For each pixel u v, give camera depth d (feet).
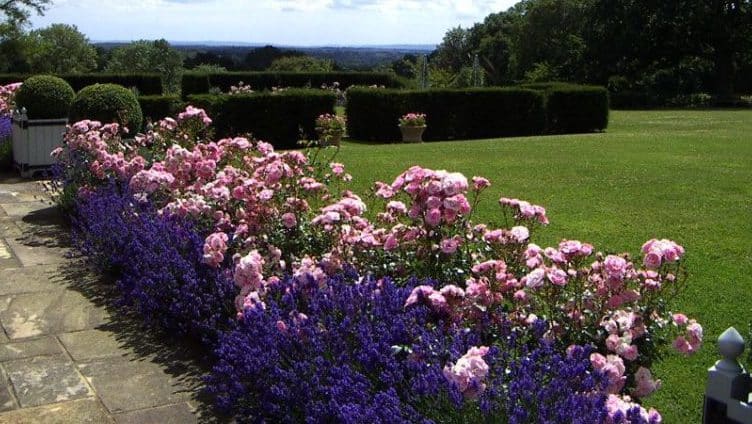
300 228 14.47
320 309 10.73
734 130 56.70
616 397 8.28
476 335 9.91
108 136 23.63
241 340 10.65
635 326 9.99
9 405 11.10
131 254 16.19
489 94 57.72
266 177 15.31
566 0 150.41
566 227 22.40
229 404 10.14
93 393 11.53
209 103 48.34
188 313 13.26
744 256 19.30
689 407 11.38
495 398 8.05
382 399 8.16
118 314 15.08
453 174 12.42
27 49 104.12
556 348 9.92
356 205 13.69
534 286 10.10
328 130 46.62
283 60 125.08
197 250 14.52
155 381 11.98
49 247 20.13
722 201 26.61
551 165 35.55
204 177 18.04
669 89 119.14
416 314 9.97
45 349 13.29
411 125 52.75
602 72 123.24
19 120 32.07
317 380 9.12
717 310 15.25
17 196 27.84
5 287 16.66
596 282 10.62
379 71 106.63
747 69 122.42
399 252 12.75
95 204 19.45
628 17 116.47
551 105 60.44
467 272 12.30
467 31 201.46
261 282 12.19
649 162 36.63
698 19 111.96
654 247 10.56
